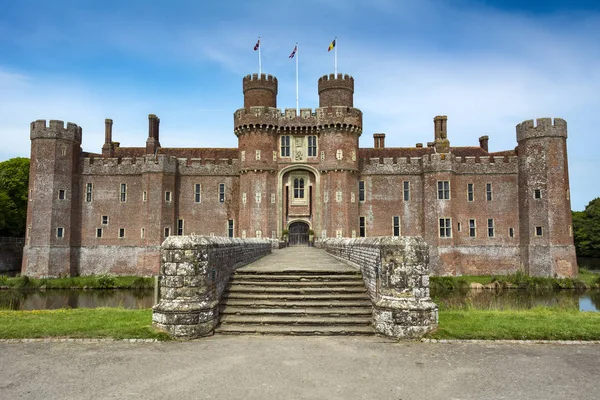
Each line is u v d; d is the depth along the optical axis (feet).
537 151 152.25
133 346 35.24
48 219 152.66
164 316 38.14
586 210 244.63
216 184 168.14
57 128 157.17
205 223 166.40
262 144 159.74
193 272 39.17
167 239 40.29
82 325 40.88
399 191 165.07
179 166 167.73
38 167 154.61
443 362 31.63
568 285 133.18
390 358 32.53
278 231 158.92
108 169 165.89
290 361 31.63
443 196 156.56
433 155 158.71
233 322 41.70
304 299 45.88
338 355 33.17
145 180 161.48
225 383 27.22
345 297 46.03
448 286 133.39
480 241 159.53
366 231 163.73
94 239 163.22
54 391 25.89
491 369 30.14
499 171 161.27
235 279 51.47
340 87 166.81
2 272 174.60
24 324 41.50
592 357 32.94
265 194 157.89
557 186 149.07
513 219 159.53
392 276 39.29
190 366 30.45
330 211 156.35
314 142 162.91
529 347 35.55
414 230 163.32
